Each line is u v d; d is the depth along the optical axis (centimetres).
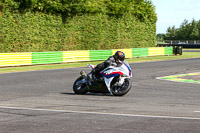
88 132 598
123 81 1039
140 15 4278
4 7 2673
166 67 2261
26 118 725
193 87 1288
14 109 836
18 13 2792
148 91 1178
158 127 633
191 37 12975
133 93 1130
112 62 1047
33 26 2925
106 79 1046
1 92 1156
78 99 1002
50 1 3025
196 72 1914
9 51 2739
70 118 721
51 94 1111
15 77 1647
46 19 3052
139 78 1603
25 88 1262
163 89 1231
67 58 2712
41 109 834
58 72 1909
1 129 625
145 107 862
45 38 3042
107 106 877
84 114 767
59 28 3178
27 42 2883
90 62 2811
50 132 602
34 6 2891
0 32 2658
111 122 679
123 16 3966
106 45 3741
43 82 1451
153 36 4609
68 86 1323
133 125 651
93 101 962
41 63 2511
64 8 3144
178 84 1380
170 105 896
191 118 720
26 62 2405
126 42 4044
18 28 2800
